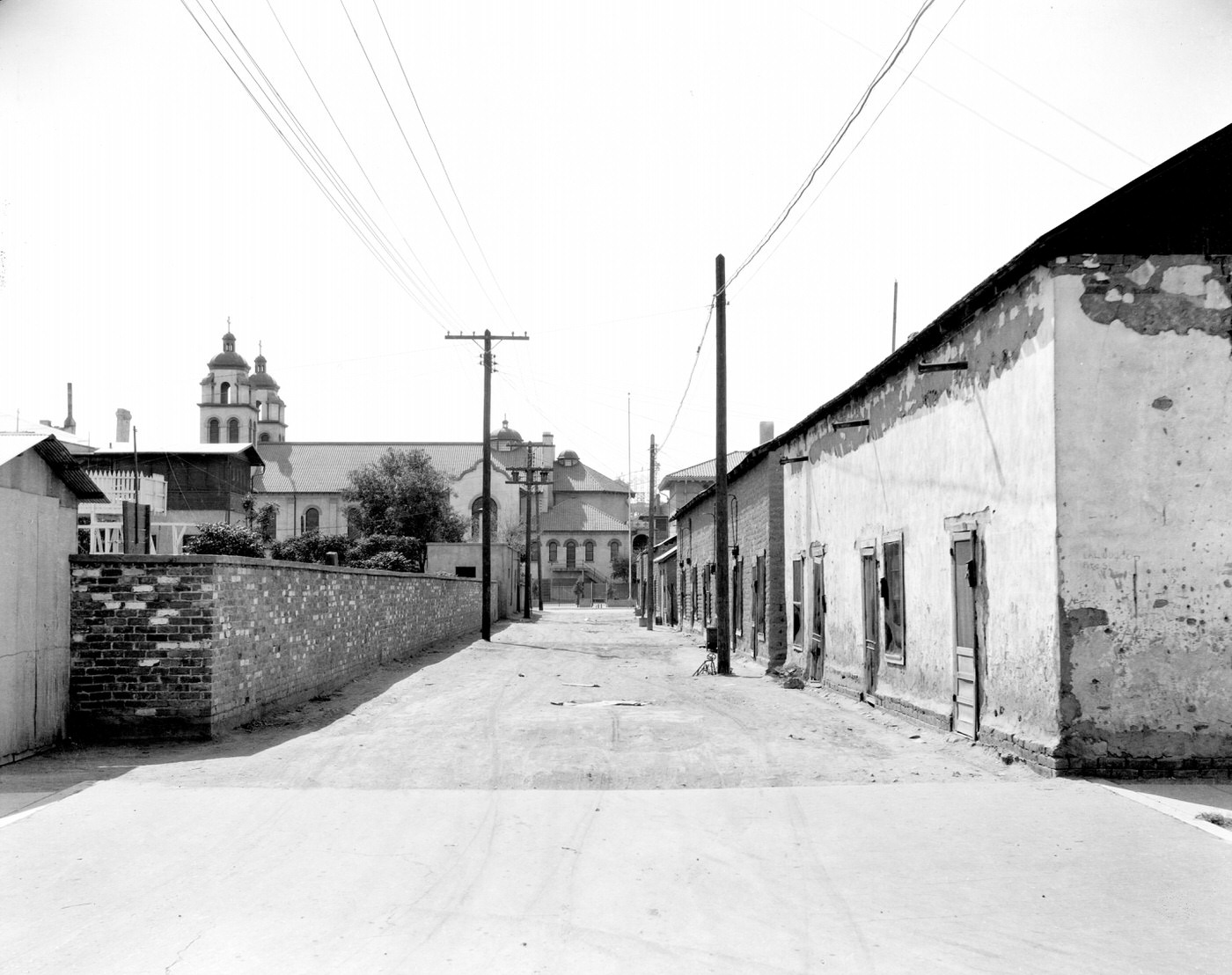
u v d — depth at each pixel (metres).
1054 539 8.77
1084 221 8.81
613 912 5.38
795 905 5.48
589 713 13.36
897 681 13.33
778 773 9.07
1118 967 4.65
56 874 6.02
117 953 4.80
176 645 10.81
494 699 15.07
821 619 17.69
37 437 9.80
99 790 8.25
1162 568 8.70
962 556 11.01
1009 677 9.72
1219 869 6.05
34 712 9.95
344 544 44.03
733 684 18.12
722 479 20.91
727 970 4.62
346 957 4.74
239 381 85.25
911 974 4.57
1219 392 8.80
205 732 10.76
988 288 10.02
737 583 26.28
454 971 4.59
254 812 7.51
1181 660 8.66
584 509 90.06
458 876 5.99
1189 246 8.88
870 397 14.62
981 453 10.46
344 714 13.27
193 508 49.84
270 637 13.01
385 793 8.19
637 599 66.44
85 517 25.09
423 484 60.62
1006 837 6.77
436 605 28.30
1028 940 4.98
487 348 32.16
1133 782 8.46
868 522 14.80
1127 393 8.80
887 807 7.64
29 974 4.56
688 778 8.88
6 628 9.42
